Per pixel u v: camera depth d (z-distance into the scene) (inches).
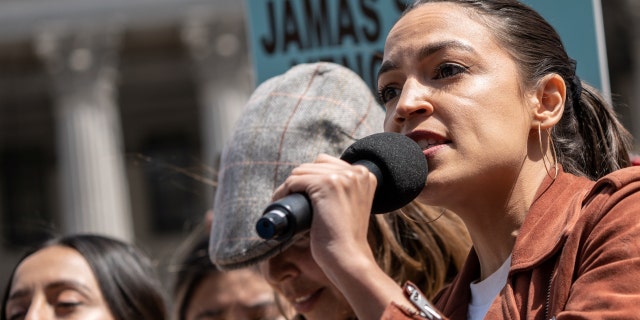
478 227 121.9
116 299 198.2
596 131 135.6
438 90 119.0
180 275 238.5
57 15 1360.7
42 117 1455.5
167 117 1466.5
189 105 1466.5
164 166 212.5
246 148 157.9
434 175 116.5
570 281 107.8
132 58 1449.3
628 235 104.2
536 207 117.5
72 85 1363.2
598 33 176.4
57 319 194.4
